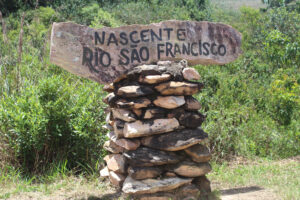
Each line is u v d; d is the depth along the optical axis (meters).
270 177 4.94
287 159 6.50
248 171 5.36
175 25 4.02
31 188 4.41
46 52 8.14
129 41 3.83
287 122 7.95
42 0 15.85
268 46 11.38
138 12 17.97
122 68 3.79
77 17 14.77
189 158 3.90
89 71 3.67
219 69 9.89
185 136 3.80
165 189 3.67
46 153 5.34
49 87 5.41
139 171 3.63
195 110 3.99
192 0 22.08
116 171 4.05
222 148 6.41
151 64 3.91
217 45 4.25
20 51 6.24
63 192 4.29
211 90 8.38
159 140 3.72
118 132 3.82
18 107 5.13
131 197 3.76
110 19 13.97
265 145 6.83
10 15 13.91
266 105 8.34
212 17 20.27
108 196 4.06
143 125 3.68
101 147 5.52
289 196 3.73
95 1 19.12
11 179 4.76
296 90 8.33
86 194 4.19
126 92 3.70
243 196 3.94
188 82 3.88
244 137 6.82
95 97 5.85
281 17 13.93
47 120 5.02
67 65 3.59
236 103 8.07
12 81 6.26
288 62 10.69
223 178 4.94
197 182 3.99
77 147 5.31
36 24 11.30
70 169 5.29
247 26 16.08
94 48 3.70
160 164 3.73
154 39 3.93
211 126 6.46
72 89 5.87
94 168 5.22
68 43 3.59
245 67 10.46
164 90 3.74
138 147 3.75
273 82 8.92
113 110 4.06
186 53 4.07
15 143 5.01
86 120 5.28
